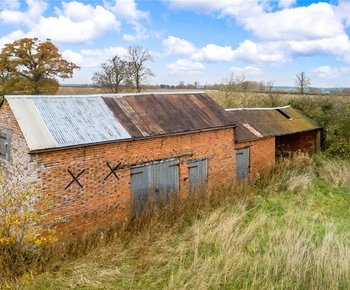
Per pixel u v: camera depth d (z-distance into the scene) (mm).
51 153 10203
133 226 11859
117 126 12359
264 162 18750
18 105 10828
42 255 9719
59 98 12133
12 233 9438
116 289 8461
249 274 9031
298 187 16484
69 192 10703
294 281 8664
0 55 40562
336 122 24172
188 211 12727
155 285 8695
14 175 10852
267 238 11156
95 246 10414
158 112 14242
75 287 8430
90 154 11125
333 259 9125
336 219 13094
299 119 23344
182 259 9766
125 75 46625
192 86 67500
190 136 14320
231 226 11312
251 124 19172
